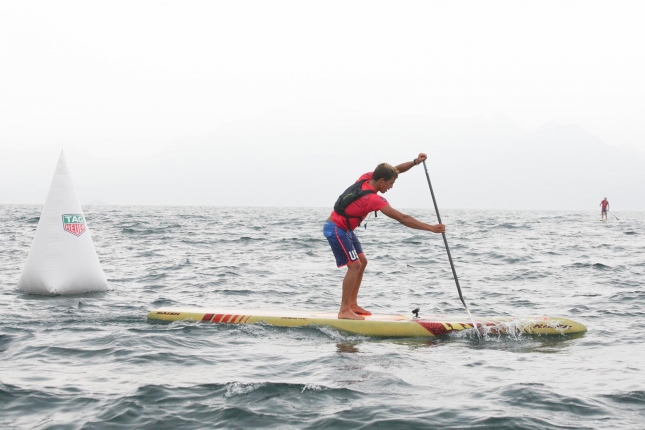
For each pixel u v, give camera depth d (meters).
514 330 6.92
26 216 47.69
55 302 8.95
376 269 14.23
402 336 6.84
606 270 14.05
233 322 7.29
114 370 5.28
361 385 4.88
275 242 22.17
